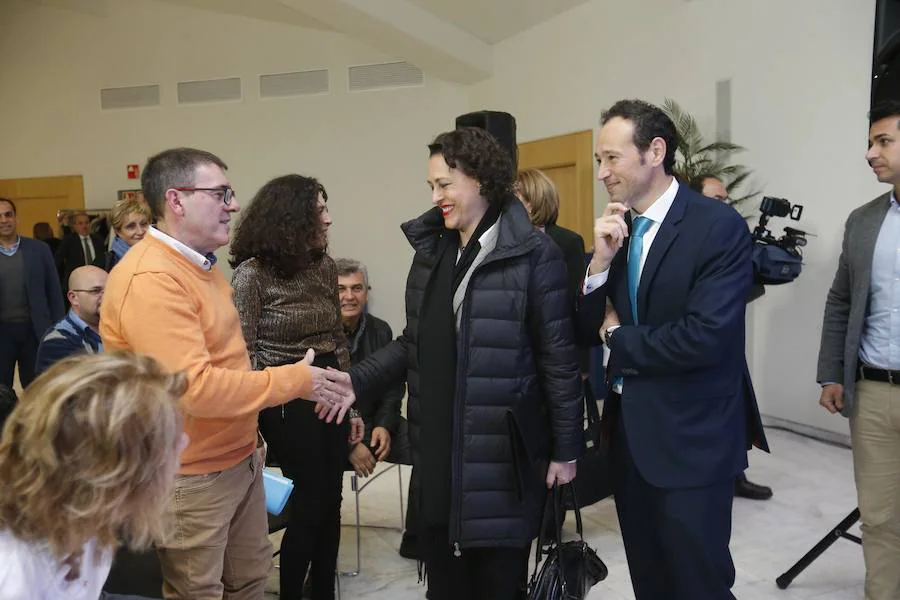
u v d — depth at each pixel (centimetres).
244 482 169
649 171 162
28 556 84
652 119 160
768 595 242
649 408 163
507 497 165
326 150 754
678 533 161
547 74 598
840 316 225
